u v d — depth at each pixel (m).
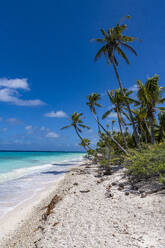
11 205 7.98
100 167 17.25
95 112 24.03
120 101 20.00
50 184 12.41
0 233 5.44
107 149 15.42
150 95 16.27
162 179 6.54
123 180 8.73
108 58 18.77
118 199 6.18
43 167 24.19
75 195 7.57
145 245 3.34
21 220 6.34
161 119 22.38
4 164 28.47
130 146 24.34
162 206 5.00
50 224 5.02
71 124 28.84
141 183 7.58
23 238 4.79
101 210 5.41
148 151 9.17
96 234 3.97
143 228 4.01
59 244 3.74
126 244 3.43
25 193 10.00
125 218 4.64
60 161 36.91
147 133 23.02
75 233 4.14
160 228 3.91
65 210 5.89
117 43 18.41
